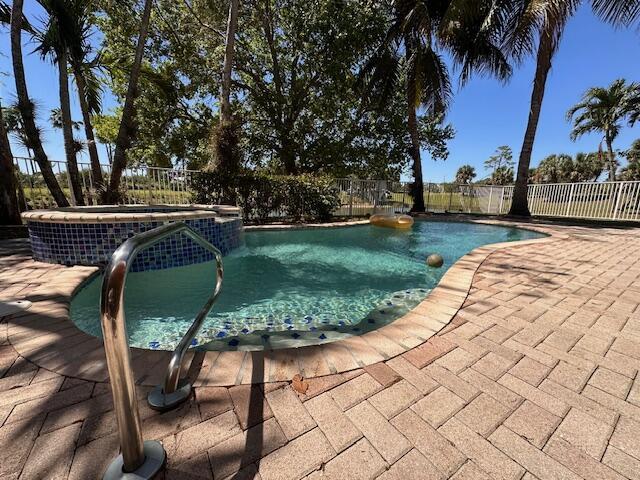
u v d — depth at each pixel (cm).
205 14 1040
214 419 111
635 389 134
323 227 719
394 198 1156
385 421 113
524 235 692
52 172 593
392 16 1057
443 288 267
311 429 108
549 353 163
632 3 638
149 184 731
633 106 1388
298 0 1055
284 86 1284
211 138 787
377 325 244
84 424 107
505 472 93
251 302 293
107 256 343
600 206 880
